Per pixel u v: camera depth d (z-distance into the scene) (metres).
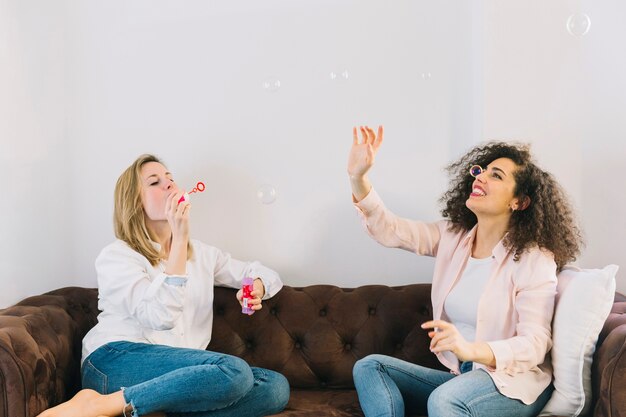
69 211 2.57
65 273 2.57
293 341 2.33
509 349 1.77
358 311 2.32
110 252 2.13
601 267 2.48
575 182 2.46
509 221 2.01
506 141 2.44
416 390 1.96
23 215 2.51
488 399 1.76
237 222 2.58
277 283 2.34
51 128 2.55
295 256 2.57
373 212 2.14
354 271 2.57
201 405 1.90
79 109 2.57
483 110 2.45
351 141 2.55
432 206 2.54
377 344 2.29
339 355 2.30
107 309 2.16
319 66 2.55
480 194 1.99
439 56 2.52
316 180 2.56
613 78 2.45
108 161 2.58
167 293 2.00
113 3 2.57
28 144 2.51
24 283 2.52
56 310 2.17
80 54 2.57
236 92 2.57
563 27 2.43
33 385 1.80
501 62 2.44
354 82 2.54
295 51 2.55
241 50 2.56
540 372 1.84
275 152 2.57
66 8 2.56
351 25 2.54
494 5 2.43
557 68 2.44
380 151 2.54
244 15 2.56
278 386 2.07
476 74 2.49
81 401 1.85
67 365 2.07
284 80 2.56
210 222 2.58
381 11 2.53
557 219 1.98
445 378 1.98
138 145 2.58
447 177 2.53
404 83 2.53
